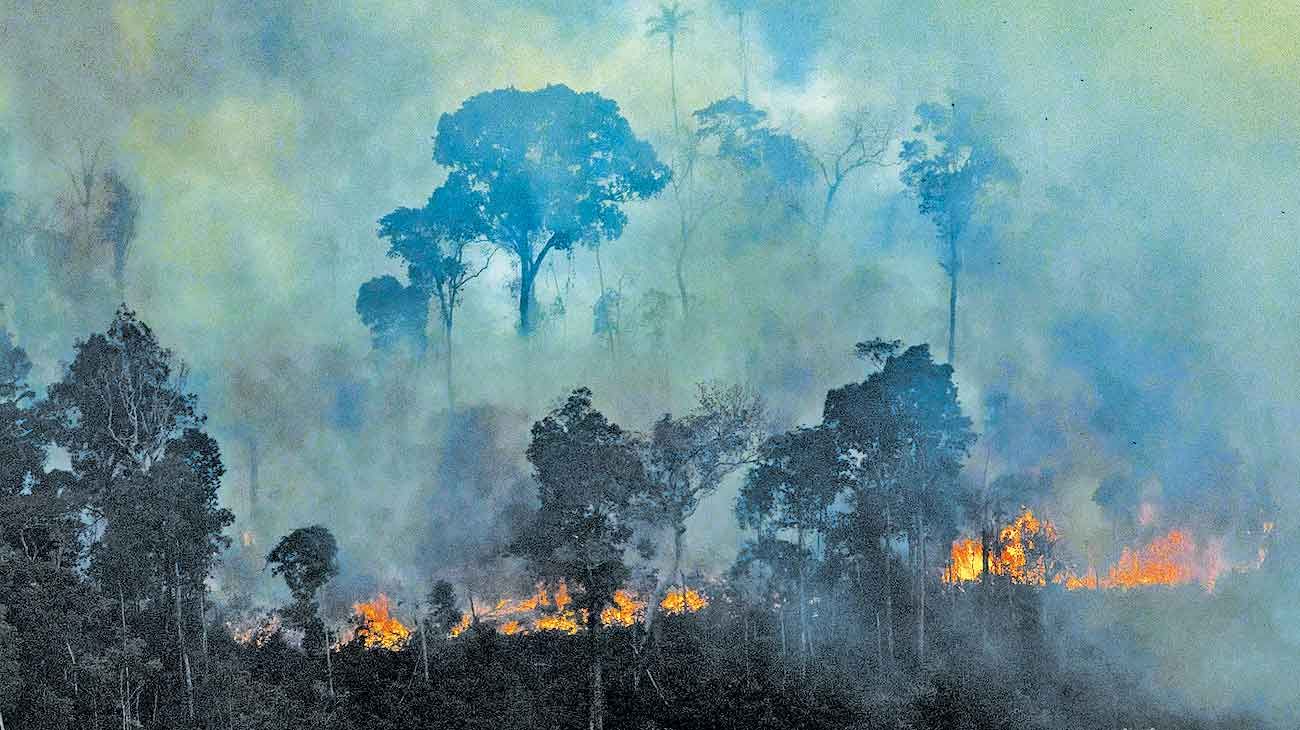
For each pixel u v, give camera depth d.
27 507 57.56
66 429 62.53
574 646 65.62
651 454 64.44
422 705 57.94
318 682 58.09
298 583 62.56
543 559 58.56
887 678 64.69
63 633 51.22
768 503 68.00
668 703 58.62
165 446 62.97
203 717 53.69
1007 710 60.53
